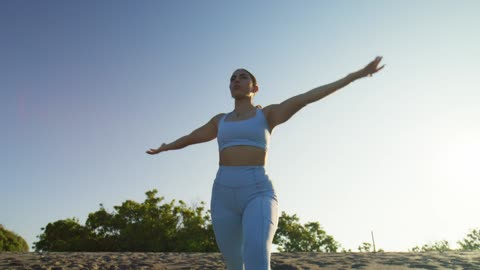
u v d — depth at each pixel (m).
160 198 36.12
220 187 2.88
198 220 34.53
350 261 9.79
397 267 8.68
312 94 2.76
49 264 8.81
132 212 35.00
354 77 2.65
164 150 3.45
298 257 10.95
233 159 2.85
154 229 33.25
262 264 2.53
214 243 34.06
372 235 13.40
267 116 2.96
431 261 9.62
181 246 32.84
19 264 8.73
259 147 2.85
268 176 2.84
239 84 3.05
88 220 36.19
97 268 8.55
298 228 40.19
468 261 9.50
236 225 2.88
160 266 9.03
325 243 40.03
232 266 2.98
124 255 12.20
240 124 2.88
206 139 3.35
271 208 2.70
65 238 36.59
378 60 2.57
